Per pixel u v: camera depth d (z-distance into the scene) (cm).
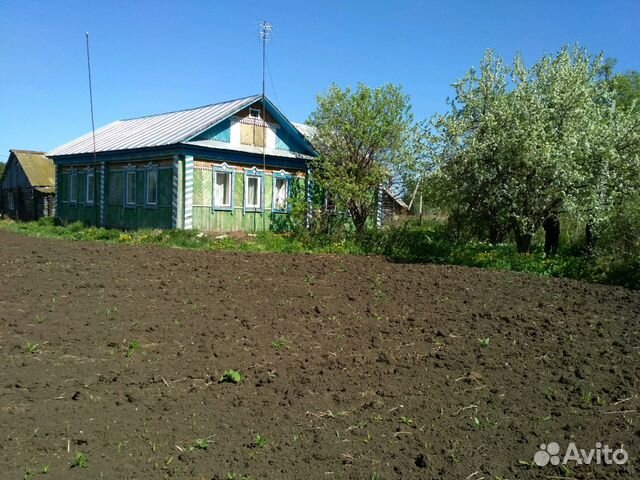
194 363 603
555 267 1294
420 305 895
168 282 1005
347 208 1984
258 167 2131
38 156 3525
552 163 1330
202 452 418
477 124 1509
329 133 2027
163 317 774
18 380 537
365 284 1050
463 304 909
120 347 645
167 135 2047
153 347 650
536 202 1376
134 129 2505
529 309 884
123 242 1705
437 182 1530
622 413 509
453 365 623
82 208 2523
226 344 670
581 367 622
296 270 1181
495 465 415
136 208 2156
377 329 759
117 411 482
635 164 1384
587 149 1356
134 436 439
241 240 1761
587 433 469
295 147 2280
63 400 500
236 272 1130
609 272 1212
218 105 2262
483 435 461
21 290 900
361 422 478
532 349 685
